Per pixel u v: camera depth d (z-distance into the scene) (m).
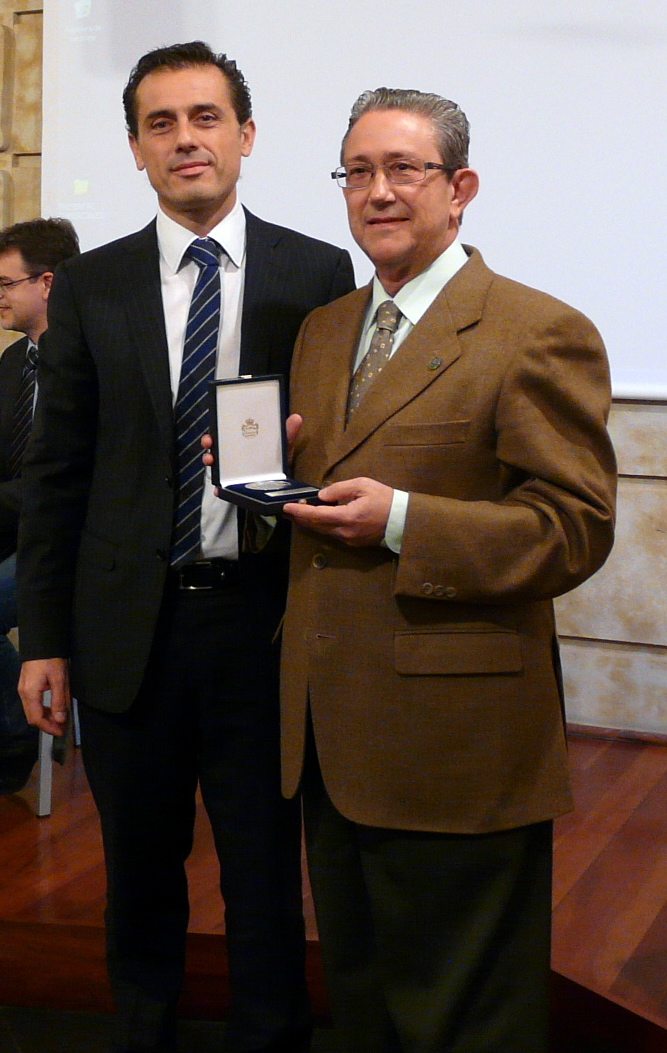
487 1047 1.48
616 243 3.07
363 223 1.49
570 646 3.42
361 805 1.47
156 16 3.30
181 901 1.89
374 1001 1.62
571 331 1.42
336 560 1.51
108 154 3.39
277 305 1.76
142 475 1.73
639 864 2.49
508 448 1.41
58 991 2.31
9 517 2.62
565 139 3.06
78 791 3.04
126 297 1.75
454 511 1.40
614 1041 1.95
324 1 3.18
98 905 2.36
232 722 1.76
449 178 1.48
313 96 3.22
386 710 1.46
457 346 1.45
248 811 1.79
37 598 1.80
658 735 3.33
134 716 1.74
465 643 1.45
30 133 3.54
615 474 1.46
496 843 1.47
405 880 1.49
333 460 1.51
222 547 1.71
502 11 3.06
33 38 3.51
